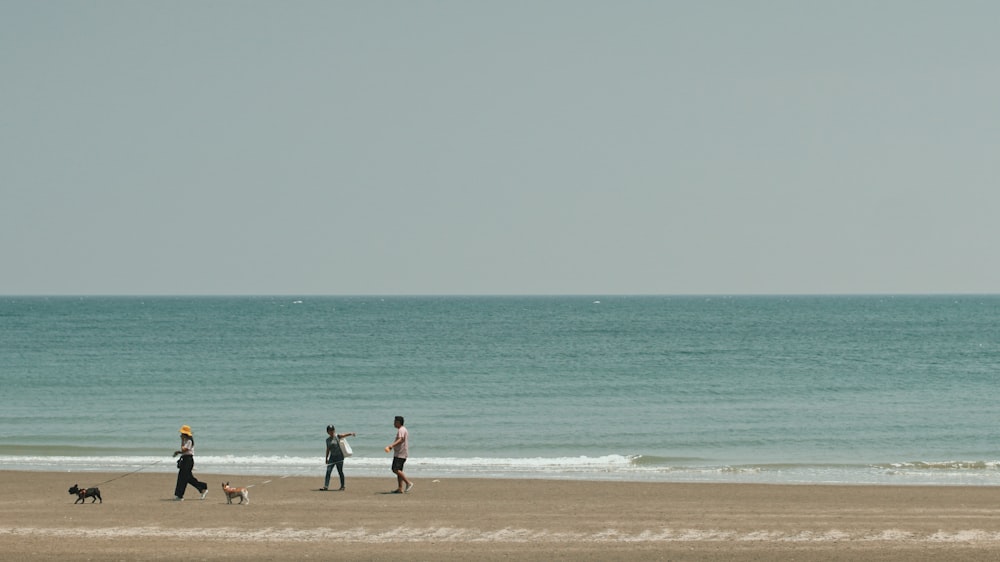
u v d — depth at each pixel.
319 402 49.47
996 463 30.59
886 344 98.06
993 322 158.88
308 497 24.47
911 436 38.03
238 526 20.70
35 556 17.80
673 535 19.88
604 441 36.88
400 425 25.55
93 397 51.81
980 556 17.97
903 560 17.70
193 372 66.00
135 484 26.83
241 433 39.09
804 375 64.25
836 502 23.81
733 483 26.97
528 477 28.30
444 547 18.81
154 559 17.70
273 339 107.31
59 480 27.42
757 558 17.91
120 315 199.00
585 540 19.41
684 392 54.03
